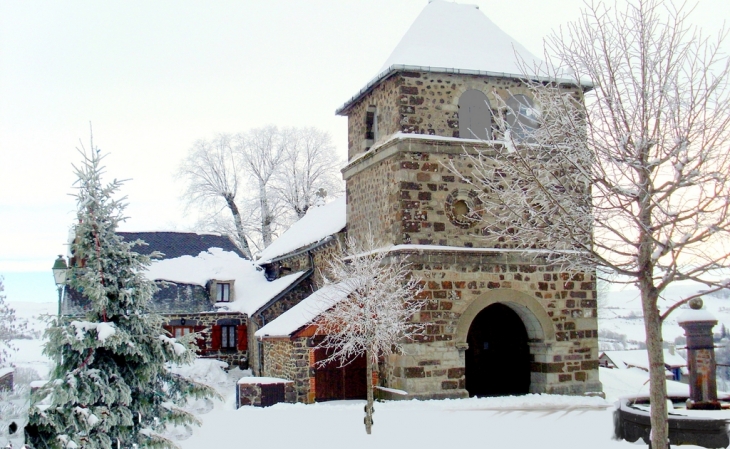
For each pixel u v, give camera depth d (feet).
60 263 44.57
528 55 71.36
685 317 47.88
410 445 45.83
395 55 71.10
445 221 65.57
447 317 64.39
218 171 147.02
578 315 68.69
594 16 40.40
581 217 36.42
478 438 47.11
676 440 40.78
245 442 48.32
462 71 66.23
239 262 111.65
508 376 73.51
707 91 35.65
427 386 63.21
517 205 42.24
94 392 31.24
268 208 148.15
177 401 34.83
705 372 47.09
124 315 33.04
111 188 33.45
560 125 39.55
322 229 88.43
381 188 69.10
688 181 34.65
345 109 79.25
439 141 65.57
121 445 32.71
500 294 66.18
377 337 57.11
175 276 104.53
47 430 29.12
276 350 75.05
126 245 33.63
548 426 50.52
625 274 34.71
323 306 69.21
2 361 34.63
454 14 74.02
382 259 65.26
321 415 57.57
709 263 33.47
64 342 30.73
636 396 48.93
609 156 35.70
